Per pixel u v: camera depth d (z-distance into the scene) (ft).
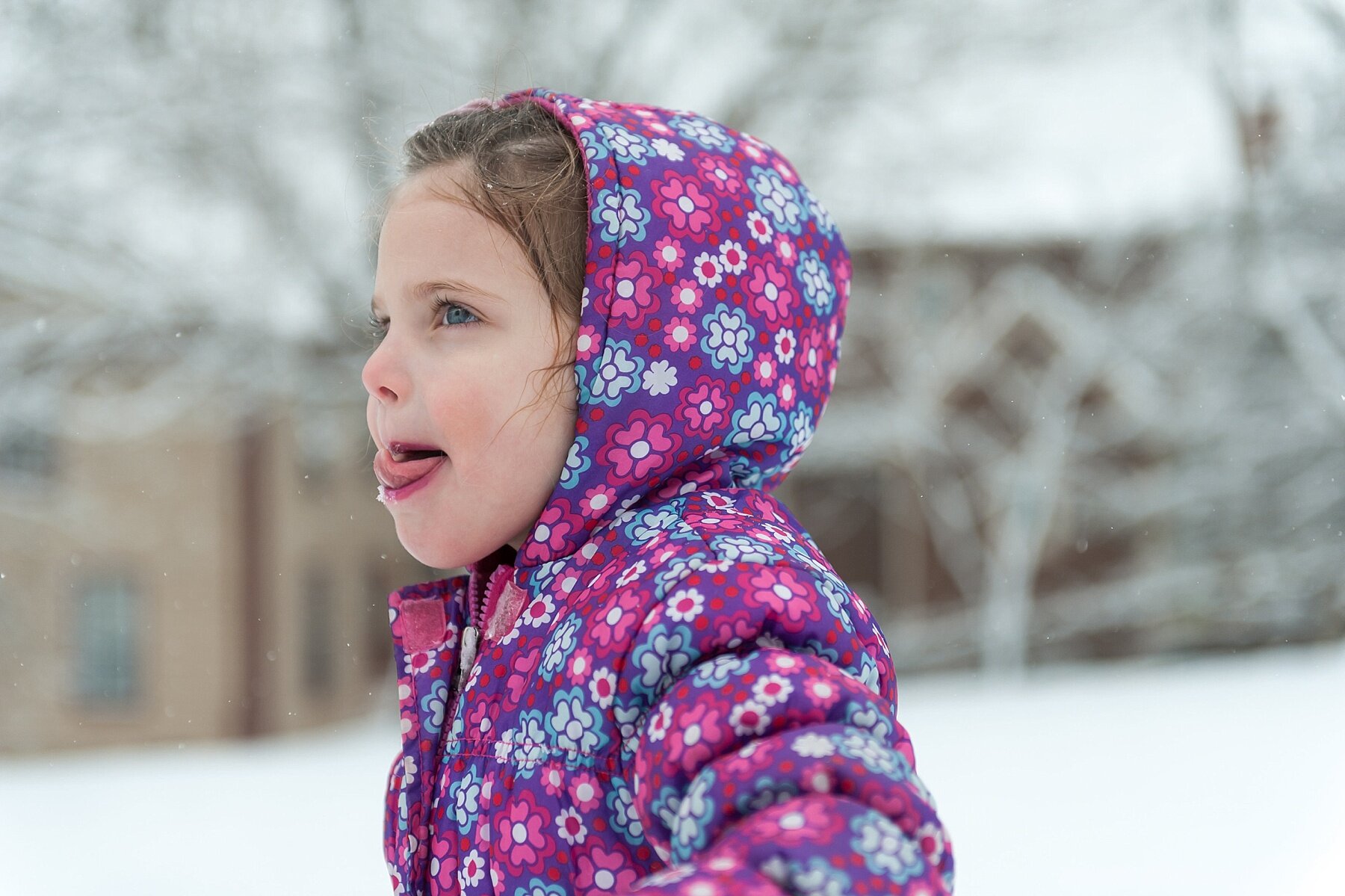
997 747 23.54
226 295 34.76
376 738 49.80
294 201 35.24
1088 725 25.81
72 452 45.34
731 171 4.28
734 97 40.98
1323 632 42.22
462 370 3.92
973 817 16.97
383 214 4.62
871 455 45.44
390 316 4.16
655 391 3.92
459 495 3.92
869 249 42.75
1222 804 16.65
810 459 45.52
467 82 35.88
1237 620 41.81
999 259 43.55
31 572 44.11
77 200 33.73
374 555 59.52
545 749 3.46
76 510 44.21
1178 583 42.16
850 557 59.62
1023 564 43.50
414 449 4.08
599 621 3.43
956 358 43.42
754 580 3.30
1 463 42.80
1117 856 14.25
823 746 2.81
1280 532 41.37
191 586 49.14
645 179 4.06
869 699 3.00
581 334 3.92
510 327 3.96
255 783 24.48
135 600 48.47
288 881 15.62
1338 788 16.97
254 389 36.01
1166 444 43.16
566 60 38.47
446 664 4.06
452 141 4.28
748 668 3.04
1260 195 37.24
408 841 3.86
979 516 48.39
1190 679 33.99
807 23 40.06
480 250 3.98
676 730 3.01
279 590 51.29
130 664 48.34
